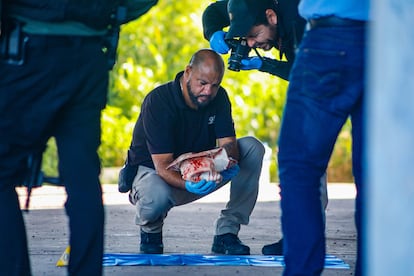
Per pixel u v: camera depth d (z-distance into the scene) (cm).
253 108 3098
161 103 1184
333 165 2897
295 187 846
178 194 1233
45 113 838
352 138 900
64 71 840
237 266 1151
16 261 850
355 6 828
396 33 607
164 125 1180
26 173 868
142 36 3192
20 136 842
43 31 826
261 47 1154
